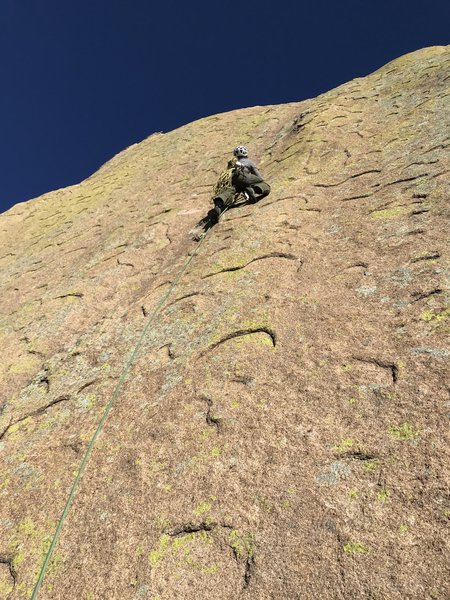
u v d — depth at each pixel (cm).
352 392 293
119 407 378
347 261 451
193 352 400
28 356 565
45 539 288
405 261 406
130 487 294
